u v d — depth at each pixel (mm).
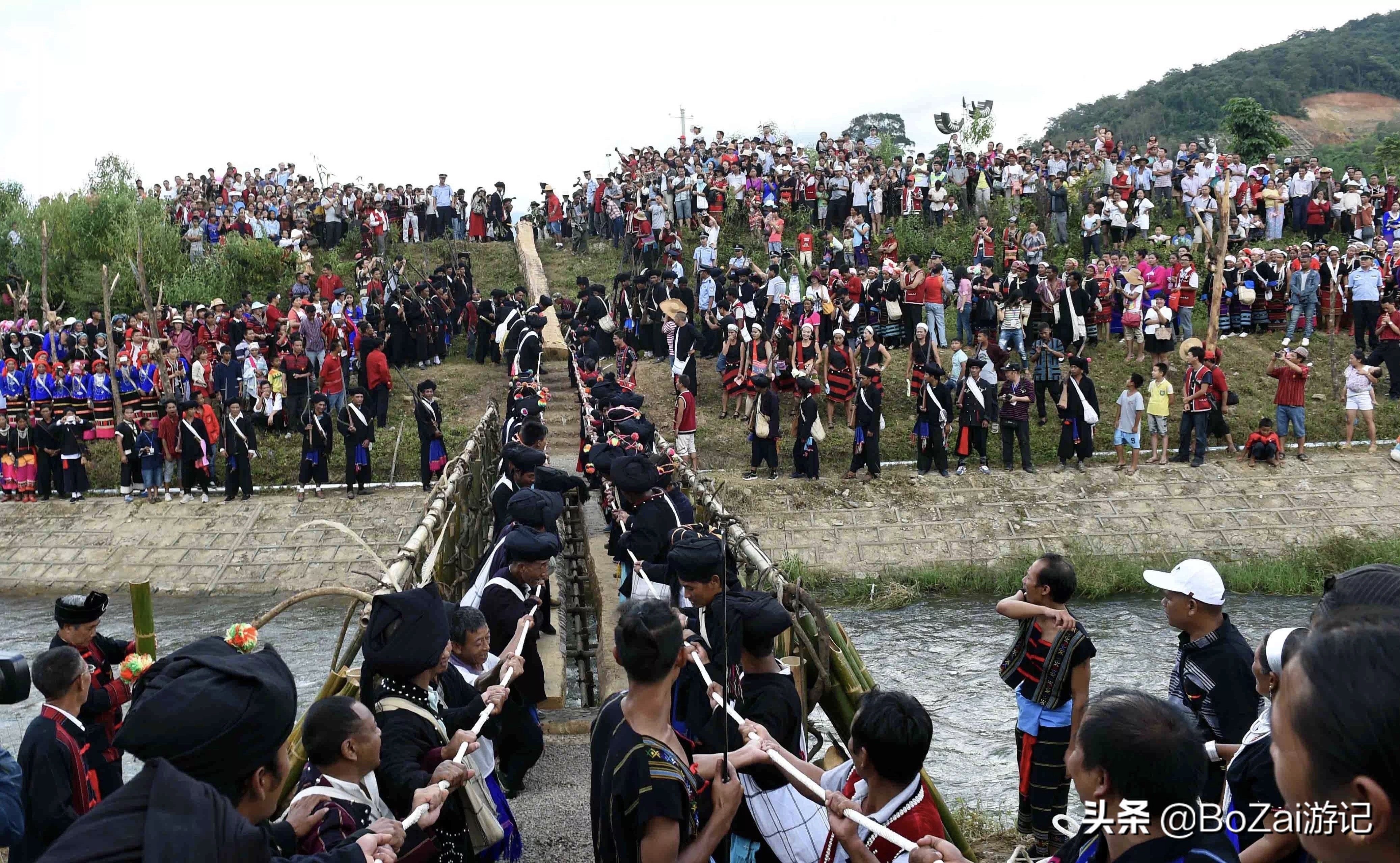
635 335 27578
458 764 3688
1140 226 30172
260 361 23594
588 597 11688
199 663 2719
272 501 20828
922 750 3184
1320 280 26234
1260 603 17000
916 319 24781
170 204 34250
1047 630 5508
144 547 19797
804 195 32562
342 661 5148
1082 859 2607
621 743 3234
